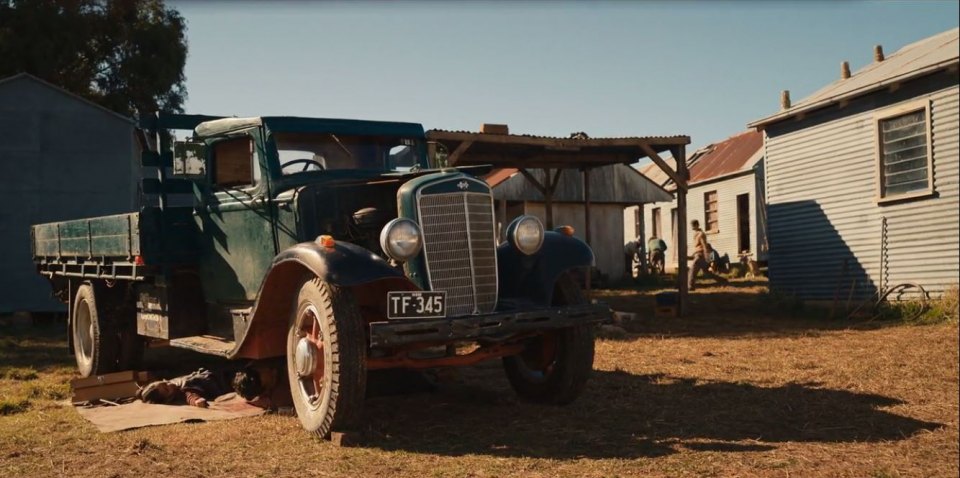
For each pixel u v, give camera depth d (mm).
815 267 14953
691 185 28312
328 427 4906
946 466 4148
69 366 8969
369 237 5641
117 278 7293
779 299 15336
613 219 25031
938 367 7492
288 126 6133
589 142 13359
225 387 6738
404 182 5680
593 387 6711
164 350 9727
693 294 19000
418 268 5164
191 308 7043
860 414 5477
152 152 7152
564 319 5387
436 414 5699
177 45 28453
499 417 5574
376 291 5441
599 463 4277
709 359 8406
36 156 14602
